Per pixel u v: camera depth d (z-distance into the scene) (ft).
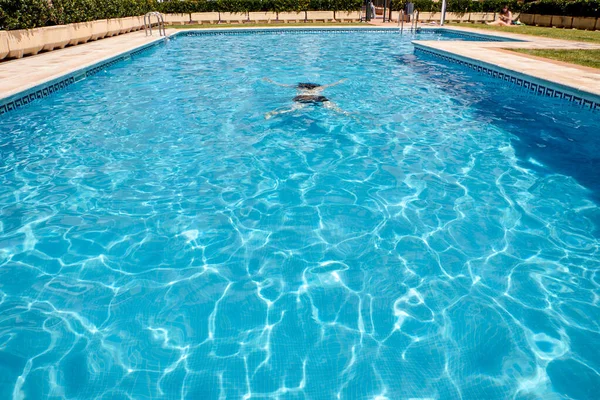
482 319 10.19
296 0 87.35
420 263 12.29
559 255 12.53
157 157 19.75
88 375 8.74
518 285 11.32
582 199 15.79
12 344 9.49
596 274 11.68
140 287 11.35
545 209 15.12
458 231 13.83
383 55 50.08
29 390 8.40
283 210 15.19
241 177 17.74
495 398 8.21
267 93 31.24
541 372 8.75
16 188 16.78
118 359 9.14
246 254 12.75
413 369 8.89
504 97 30.48
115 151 20.48
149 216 14.79
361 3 89.40
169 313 10.47
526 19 85.61
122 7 67.62
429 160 19.38
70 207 15.35
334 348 9.44
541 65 32.99
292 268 12.12
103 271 11.98
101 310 10.55
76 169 18.48
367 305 10.71
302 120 24.89
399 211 15.05
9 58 38.24
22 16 39.99
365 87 33.47
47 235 13.65
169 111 26.86
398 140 21.83
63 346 9.45
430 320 10.19
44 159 19.51
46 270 12.01
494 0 91.40
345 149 20.68
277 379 8.69
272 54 50.67
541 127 23.68
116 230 13.96
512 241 13.26
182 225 14.25
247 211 15.12
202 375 8.77
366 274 11.85
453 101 29.27
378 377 8.71
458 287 11.30
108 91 32.01
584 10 70.95
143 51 50.96
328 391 8.41
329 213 14.94
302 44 59.41
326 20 89.86
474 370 8.85
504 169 18.39
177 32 67.82
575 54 38.86
